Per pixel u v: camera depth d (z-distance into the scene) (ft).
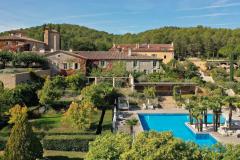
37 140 101.76
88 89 197.06
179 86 265.54
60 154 119.85
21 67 270.87
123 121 180.34
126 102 225.15
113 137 68.80
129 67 294.66
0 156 103.65
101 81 267.18
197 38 609.42
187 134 170.50
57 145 124.88
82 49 503.61
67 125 154.81
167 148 60.08
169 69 302.66
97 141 69.46
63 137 127.03
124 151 64.28
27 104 194.18
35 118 174.40
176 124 192.85
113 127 152.46
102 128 148.87
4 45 342.64
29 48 348.79
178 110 220.64
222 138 153.48
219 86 279.08
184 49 590.14
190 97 240.53
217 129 167.63
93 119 168.25
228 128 169.07
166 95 258.78
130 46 450.30
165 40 640.17
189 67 318.45
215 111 166.50
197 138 162.71
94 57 292.61
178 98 241.35
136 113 207.92
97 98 192.03
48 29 393.50
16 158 96.73
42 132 139.74
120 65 291.58
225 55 551.18
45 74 262.06
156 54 408.46
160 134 63.46
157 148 60.75
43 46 377.50
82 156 117.80
